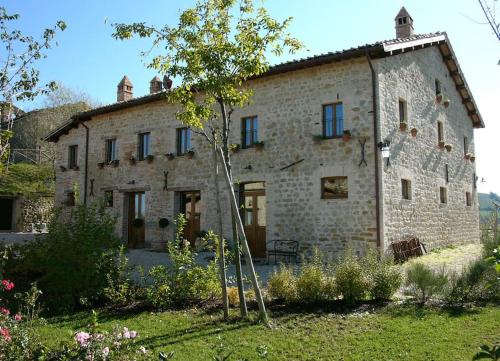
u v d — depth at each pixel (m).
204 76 5.67
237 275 5.69
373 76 10.31
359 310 5.87
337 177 10.66
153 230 14.16
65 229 6.71
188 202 13.71
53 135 17.62
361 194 10.20
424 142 12.91
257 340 4.71
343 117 10.63
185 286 6.41
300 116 11.24
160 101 14.25
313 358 4.20
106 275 6.55
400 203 10.88
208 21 5.62
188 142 13.70
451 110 15.68
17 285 6.70
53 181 24.11
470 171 17.19
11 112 7.15
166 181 13.92
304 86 11.25
